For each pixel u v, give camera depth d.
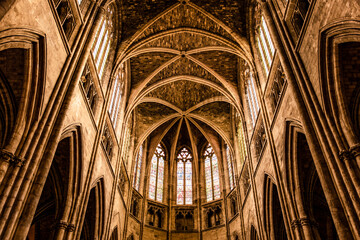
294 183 15.45
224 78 27.80
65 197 14.82
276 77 18.09
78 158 15.53
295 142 15.29
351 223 9.50
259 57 22.27
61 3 14.42
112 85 21.69
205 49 26.38
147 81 27.58
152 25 24.56
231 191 29.67
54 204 17.94
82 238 20.31
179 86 30.97
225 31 24.69
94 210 18.72
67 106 13.26
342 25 10.91
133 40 23.92
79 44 15.17
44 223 19.64
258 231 20.48
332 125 11.34
